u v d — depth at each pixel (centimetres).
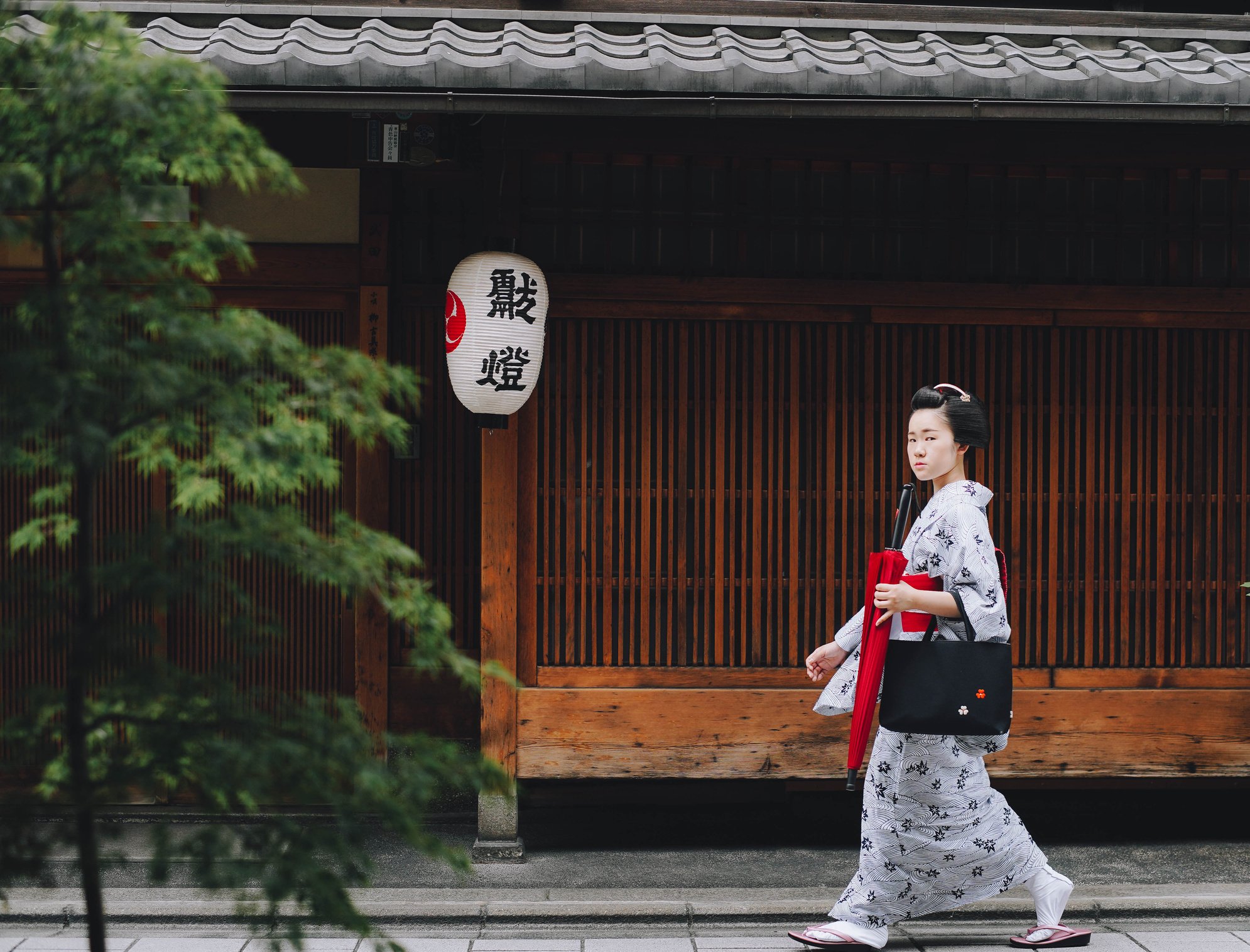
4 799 265
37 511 596
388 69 463
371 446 283
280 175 273
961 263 564
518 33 527
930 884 436
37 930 456
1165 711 559
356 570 261
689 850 565
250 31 516
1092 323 563
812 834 594
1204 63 530
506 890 500
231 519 262
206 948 432
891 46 539
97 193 260
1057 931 440
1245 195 573
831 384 561
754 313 557
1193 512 570
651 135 528
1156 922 477
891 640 430
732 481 560
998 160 540
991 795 439
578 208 559
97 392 244
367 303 614
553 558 557
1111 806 639
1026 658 565
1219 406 571
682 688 554
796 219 563
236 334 253
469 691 627
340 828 270
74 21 254
